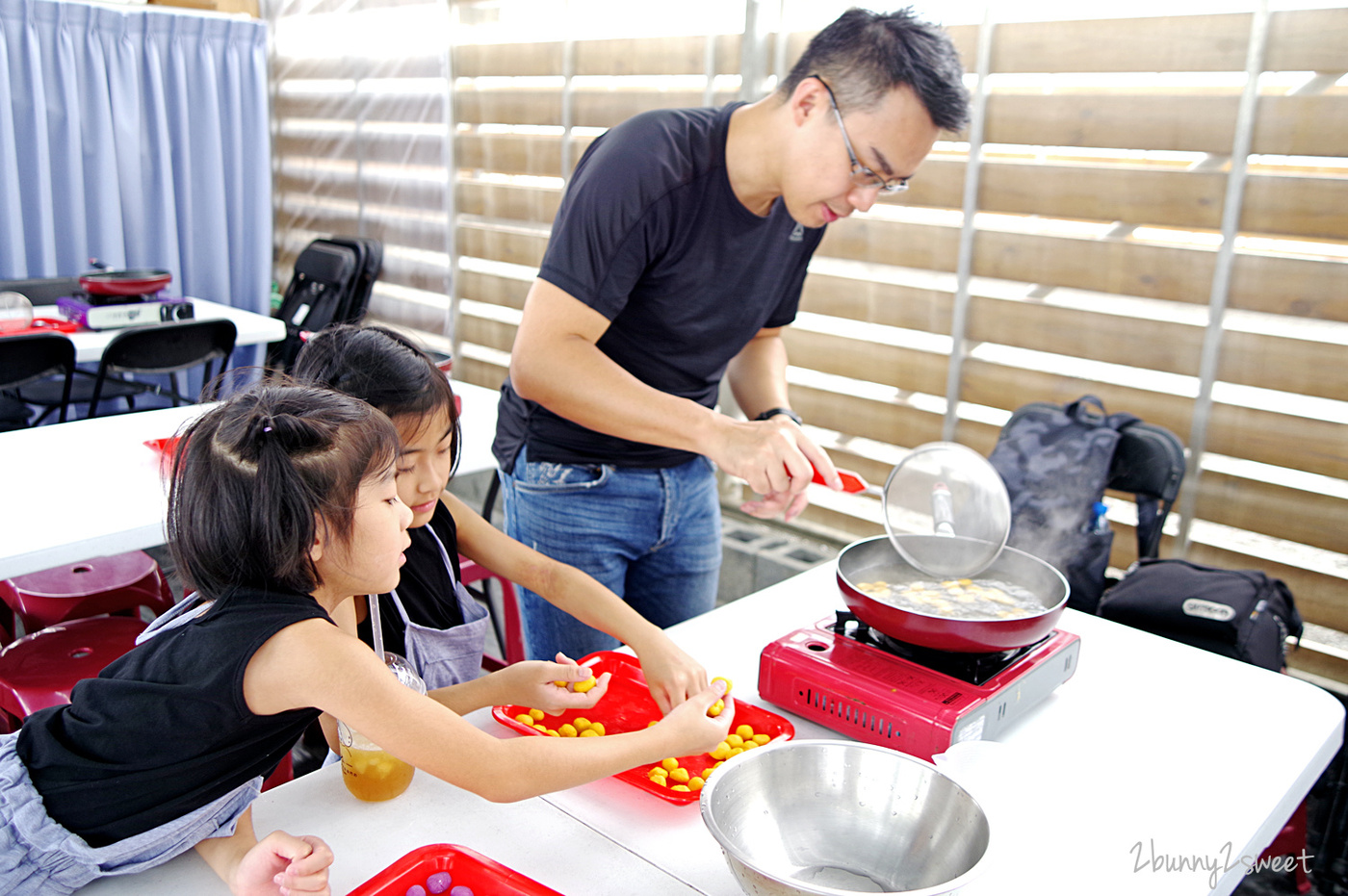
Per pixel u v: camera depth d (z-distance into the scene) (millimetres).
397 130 4629
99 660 1831
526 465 1670
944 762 1093
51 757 921
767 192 1449
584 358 1409
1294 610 2111
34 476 2100
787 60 3213
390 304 4918
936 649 1225
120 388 3686
